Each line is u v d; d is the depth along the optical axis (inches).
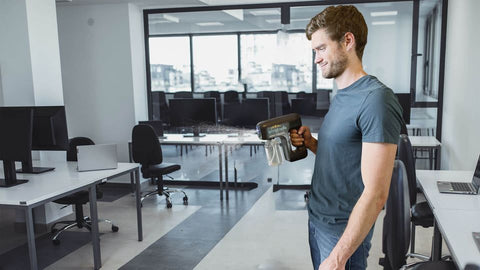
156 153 189.2
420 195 187.2
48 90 163.2
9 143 117.7
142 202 198.4
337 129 53.4
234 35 225.8
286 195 207.6
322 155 56.9
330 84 217.9
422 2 202.2
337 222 55.6
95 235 123.6
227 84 230.1
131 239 148.9
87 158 135.3
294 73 221.5
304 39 218.2
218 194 212.1
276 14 219.1
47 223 161.5
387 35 207.8
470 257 65.9
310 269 121.7
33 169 136.3
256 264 126.0
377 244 138.2
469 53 157.5
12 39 155.4
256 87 227.1
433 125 209.0
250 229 157.9
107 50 221.1
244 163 232.2
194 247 140.7
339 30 51.6
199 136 223.5
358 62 53.9
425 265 79.0
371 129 48.5
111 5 216.8
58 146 135.9
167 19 231.3
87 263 129.1
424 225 114.9
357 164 53.5
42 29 160.1
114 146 137.6
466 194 103.5
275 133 61.3
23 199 101.3
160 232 156.3
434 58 204.2
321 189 57.6
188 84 234.1
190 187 229.0
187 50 231.6
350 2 210.1
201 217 173.9
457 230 77.7
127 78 220.8
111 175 131.4
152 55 235.1
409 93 200.1
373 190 48.1
